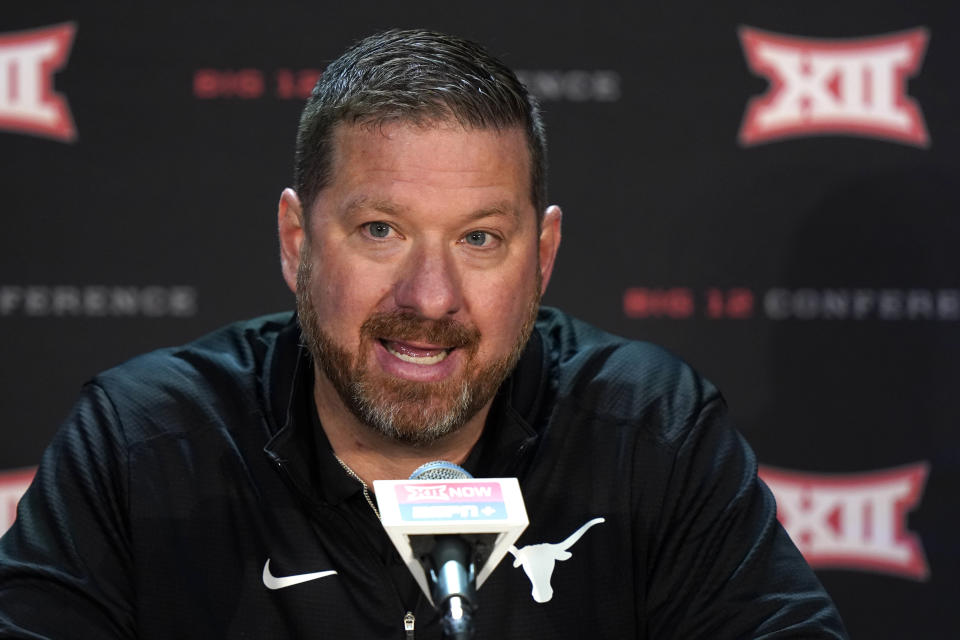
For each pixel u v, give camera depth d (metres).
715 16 9.73
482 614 5.69
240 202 9.59
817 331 9.77
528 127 5.29
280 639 5.68
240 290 9.59
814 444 9.80
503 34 9.68
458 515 4.09
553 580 5.85
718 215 9.74
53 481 5.95
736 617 5.59
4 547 5.68
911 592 9.86
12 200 9.45
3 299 9.45
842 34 9.73
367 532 5.79
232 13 9.56
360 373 5.18
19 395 9.47
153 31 9.52
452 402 5.20
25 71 9.44
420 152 4.99
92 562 5.74
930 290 9.75
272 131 9.60
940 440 9.79
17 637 5.20
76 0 9.46
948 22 9.73
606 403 6.41
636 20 9.71
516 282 5.23
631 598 5.98
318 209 5.25
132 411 6.18
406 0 9.62
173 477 6.00
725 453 6.22
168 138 9.55
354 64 5.29
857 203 9.76
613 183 9.73
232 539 5.87
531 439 6.07
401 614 5.68
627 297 9.73
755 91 9.75
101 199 9.51
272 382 6.27
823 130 9.75
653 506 6.12
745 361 9.75
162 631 5.76
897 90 9.75
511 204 5.12
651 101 9.73
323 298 5.23
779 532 5.95
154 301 9.54
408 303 5.02
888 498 9.81
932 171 9.73
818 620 5.41
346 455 5.86
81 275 9.50
